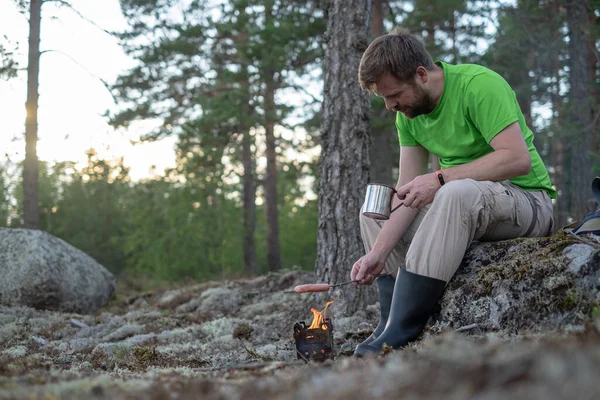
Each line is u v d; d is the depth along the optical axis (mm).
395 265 3094
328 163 5473
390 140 17812
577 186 13008
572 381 1012
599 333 1839
